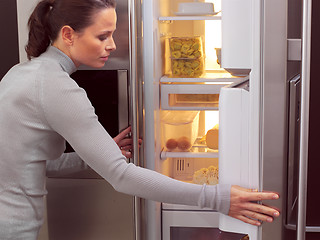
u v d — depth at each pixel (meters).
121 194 2.06
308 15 1.13
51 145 1.44
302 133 1.16
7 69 2.26
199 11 2.08
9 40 2.24
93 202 2.08
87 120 1.34
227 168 1.29
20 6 2.00
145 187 1.35
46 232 2.13
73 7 1.39
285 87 1.20
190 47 2.12
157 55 2.06
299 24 1.43
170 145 2.19
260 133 1.23
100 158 1.34
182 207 2.15
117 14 1.95
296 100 1.34
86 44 1.43
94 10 1.39
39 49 1.48
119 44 1.97
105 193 2.07
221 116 1.27
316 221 1.92
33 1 2.00
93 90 2.00
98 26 1.41
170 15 2.38
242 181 1.28
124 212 2.07
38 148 1.42
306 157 1.17
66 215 2.11
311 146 1.96
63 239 2.13
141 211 1.99
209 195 1.31
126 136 2.01
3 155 1.40
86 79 2.00
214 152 2.17
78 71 1.99
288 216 1.34
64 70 1.44
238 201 1.27
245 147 1.26
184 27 2.40
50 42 1.50
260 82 1.21
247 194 1.25
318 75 1.95
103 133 1.37
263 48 1.19
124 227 2.09
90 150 1.34
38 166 1.45
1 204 1.42
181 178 2.41
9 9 2.22
